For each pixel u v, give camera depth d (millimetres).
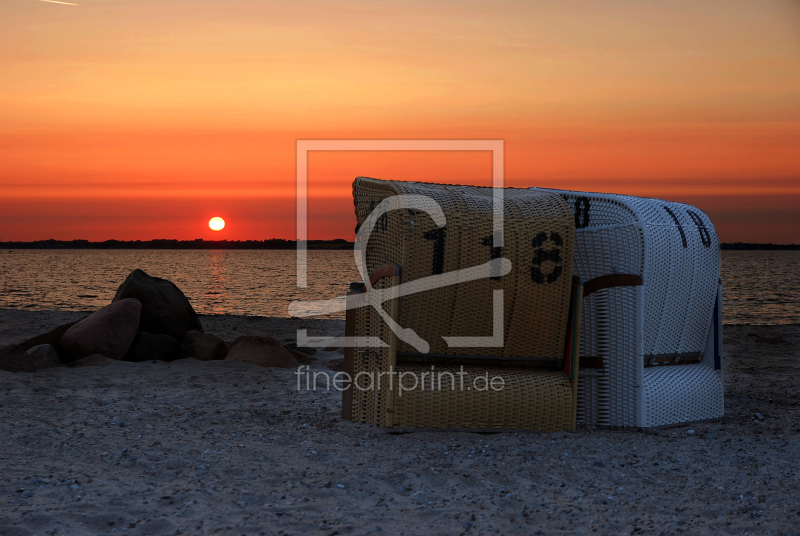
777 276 61719
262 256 155125
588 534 3576
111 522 3627
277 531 3557
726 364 10523
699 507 3996
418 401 5676
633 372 6039
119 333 9250
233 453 5094
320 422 6246
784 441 5680
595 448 5359
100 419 6000
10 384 7285
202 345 9727
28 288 43781
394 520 3756
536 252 5938
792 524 3684
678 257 6309
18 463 4566
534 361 6168
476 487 4379
